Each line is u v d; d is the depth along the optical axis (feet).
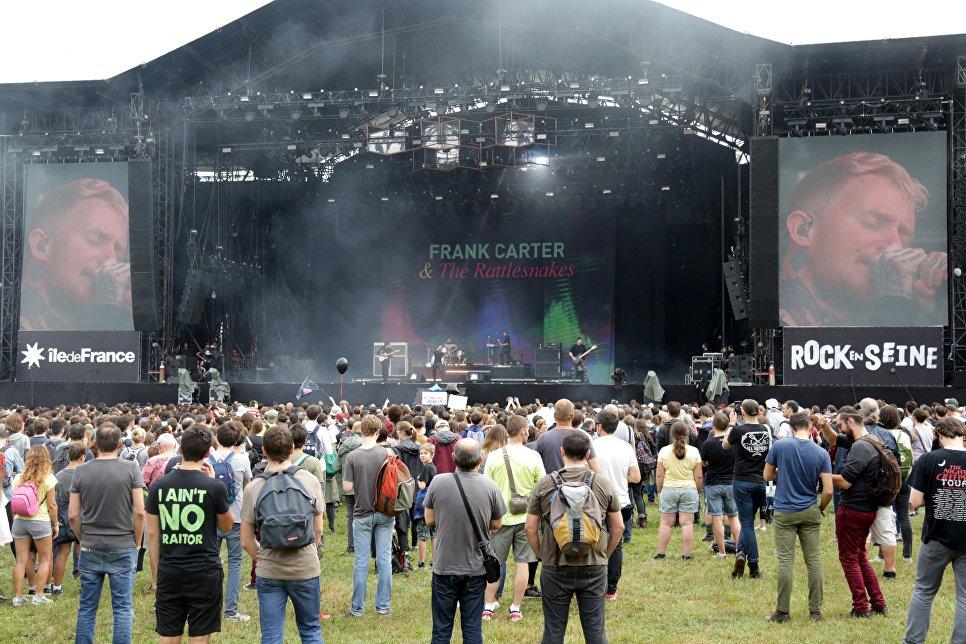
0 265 103.19
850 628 27.27
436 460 39.22
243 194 123.65
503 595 32.65
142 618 29.55
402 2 98.68
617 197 128.36
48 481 31.17
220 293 119.34
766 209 89.10
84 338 98.32
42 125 105.40
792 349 89.20
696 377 91.20
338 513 53.67
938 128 89.97
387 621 29.09
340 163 126.31
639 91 98.32
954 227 89.30
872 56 91.40
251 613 30.50
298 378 128.77
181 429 43.73
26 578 35.73
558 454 30.63
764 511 45.96
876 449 28.27
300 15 98.43
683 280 130.00
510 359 117.91
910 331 86.69
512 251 133.08
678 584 33.88
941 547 23.21
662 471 38.63
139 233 97.25
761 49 91.45
